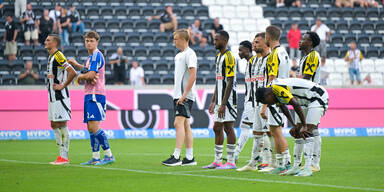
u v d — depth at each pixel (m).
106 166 31.11
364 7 89.62
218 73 30.36
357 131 65.19
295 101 24.36
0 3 78.31
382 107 66.12
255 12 87.69
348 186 22.62
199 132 61.56
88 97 31.39
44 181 24.34
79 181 24.34
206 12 85.62
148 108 61.47
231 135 30.14
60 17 74.38
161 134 61.44
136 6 84.00
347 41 83.00
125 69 67.75
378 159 36.16
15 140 56.38
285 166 27.34
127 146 48.62
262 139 30.42
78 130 59.16
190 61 31.66
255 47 29.12
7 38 70.50
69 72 31.70
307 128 25.03
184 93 31.53
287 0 88.81
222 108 29.59
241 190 21.55
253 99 30.06
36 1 81.38
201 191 21.34
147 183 23.67
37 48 73.06
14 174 26.94
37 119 58.81
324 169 29.64
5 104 58.00
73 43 76.06
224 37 30.22
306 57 28.94
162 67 73.75
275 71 27.02
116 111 60.59
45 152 41.88
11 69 70.19
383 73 74.19
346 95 65.44
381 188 22.08
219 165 30.17
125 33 78.56
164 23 79.94
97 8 82.62
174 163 31.58
